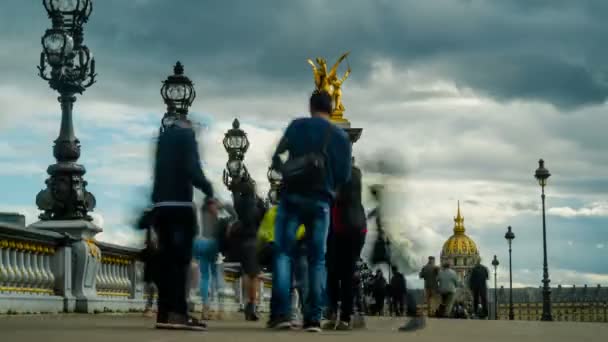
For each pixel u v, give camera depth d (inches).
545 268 2300.7
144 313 721.6
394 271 592.7
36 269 648.4
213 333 431.2
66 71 703.7
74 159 716.7
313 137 480.1
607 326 701.3
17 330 408.2
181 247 446.6
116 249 789.9
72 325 473.1
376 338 419.8
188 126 448.5
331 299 543.5
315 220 480.7
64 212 710.5
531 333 542.9
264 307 1355.8
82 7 703.1
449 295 1275.8
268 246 618.5
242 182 745.0
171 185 444.1
